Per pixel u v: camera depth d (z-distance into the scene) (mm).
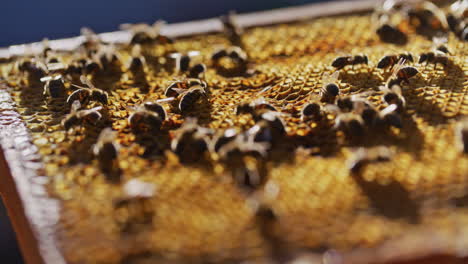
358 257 352
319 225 363
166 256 357
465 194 369
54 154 399
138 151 400
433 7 490
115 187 382
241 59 465
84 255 358
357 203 369
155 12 1123
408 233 358
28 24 1070
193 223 366
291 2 1108
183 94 431
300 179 380
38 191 381
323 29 500
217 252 357
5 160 397
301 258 354
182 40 501
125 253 358
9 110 432
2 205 603
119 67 470
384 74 443
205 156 394
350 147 395
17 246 595
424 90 425
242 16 526
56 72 459
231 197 375
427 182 375
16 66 466
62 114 427
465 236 356
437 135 396
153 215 369
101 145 394
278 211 368
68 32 1040
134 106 429
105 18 1098
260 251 357
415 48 466
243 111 413
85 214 371
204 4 1144
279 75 452
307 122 410
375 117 400
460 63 446
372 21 501
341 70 450
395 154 388
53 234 365
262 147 390
